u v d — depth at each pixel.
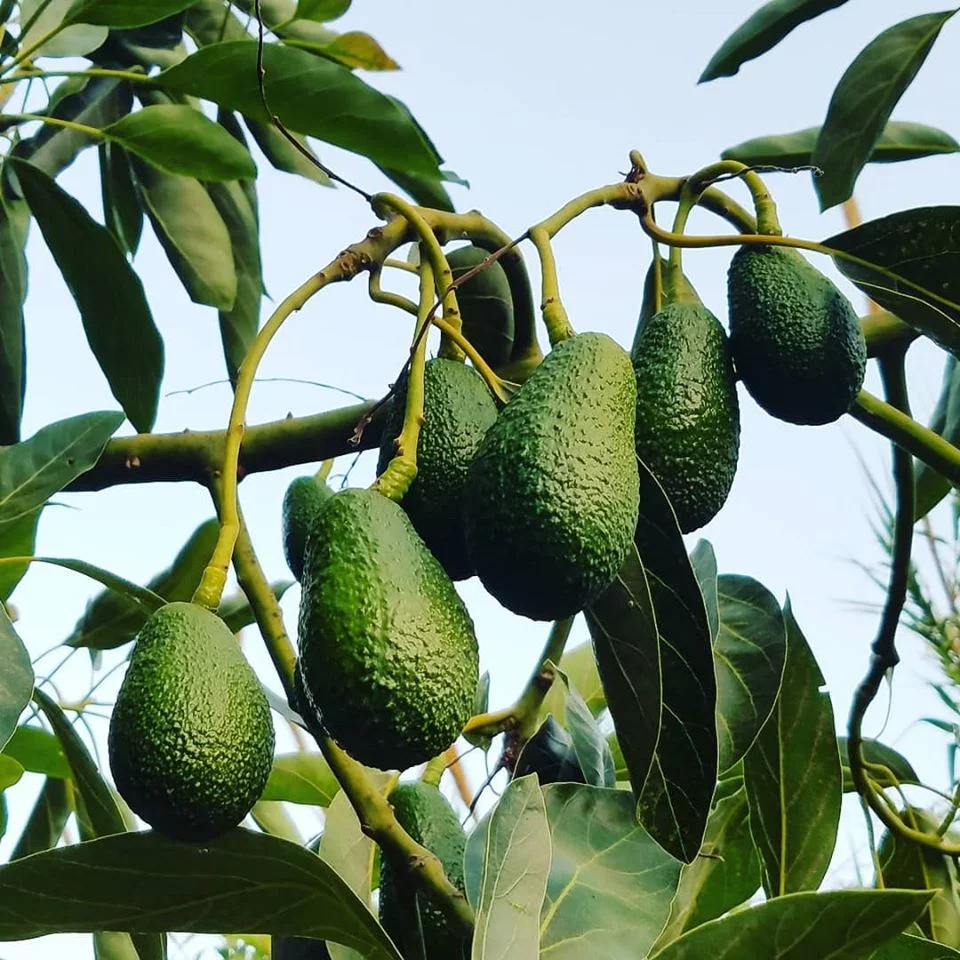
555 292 0.78
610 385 0.73
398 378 0.80
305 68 0.98
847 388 0.84
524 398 0.73
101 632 1.06
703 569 0.92
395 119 0.98
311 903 0.77
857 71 1.01
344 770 0.79
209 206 1.17
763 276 0.84
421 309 0.80
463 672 0.70
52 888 0.75
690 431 0.78
